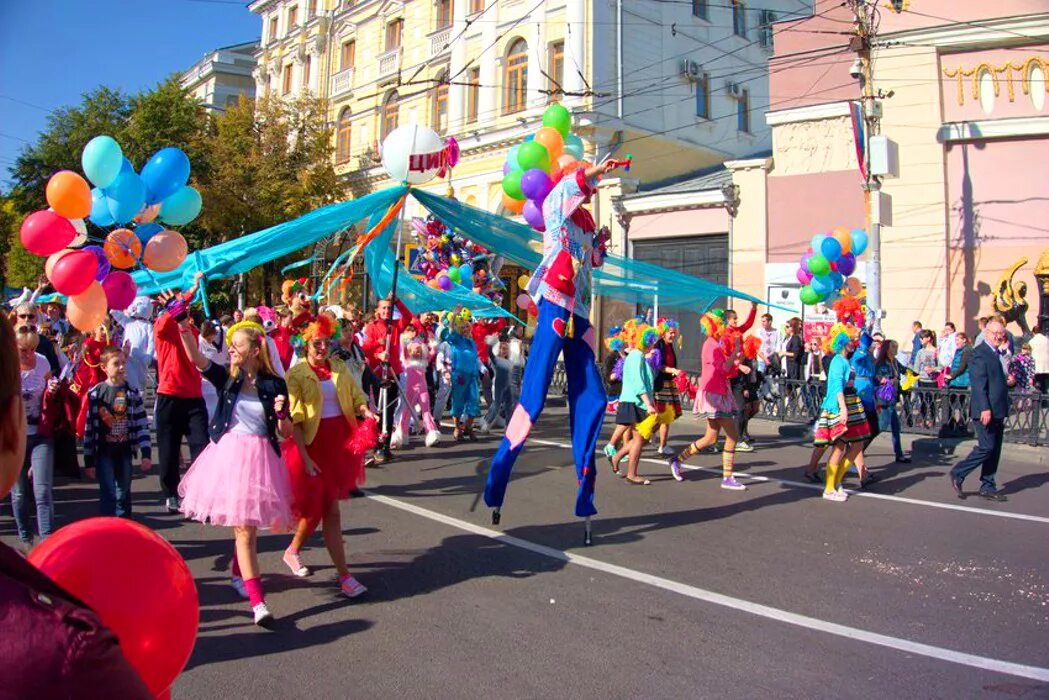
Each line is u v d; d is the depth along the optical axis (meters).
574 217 6.11
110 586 1.54
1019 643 4.36
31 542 5.92
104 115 30.58
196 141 29.31
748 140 28.34
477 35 26.47
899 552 6.12
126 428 6.15
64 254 5.75
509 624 4.57
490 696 3.65
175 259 6.63
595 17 22.69
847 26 18.91
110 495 6.11
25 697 1.04
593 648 4.23
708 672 3.94
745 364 11.20
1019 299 16.09
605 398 6.19
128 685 1.15
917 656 4.16
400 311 11.27
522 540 6.38
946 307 16.73
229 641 4.29
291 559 5.38
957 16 16.61
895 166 14.57
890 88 17.39
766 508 7.64
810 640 4.36
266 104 29.83
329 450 5.04
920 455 11.23
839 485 8.27
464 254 14.77
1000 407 8.06
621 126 23.11
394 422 11.09
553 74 23.58
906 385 10.80
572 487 8.59
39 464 5.78
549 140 6.67
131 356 8.48
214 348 8.53
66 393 6.16
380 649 4.19
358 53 32.72
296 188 28.69
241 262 8.52
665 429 10.66
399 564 5.72
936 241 16.84
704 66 26.41
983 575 5.57
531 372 6.02
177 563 1.69
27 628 1.08
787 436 13.30
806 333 17.77
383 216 9.23
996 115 16.48
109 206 6.20
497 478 5.97
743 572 5.59
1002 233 16.36
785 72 19.80
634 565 5.72
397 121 30.50
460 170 26.88
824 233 18.52
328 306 8.87
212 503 4.46
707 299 11.78
